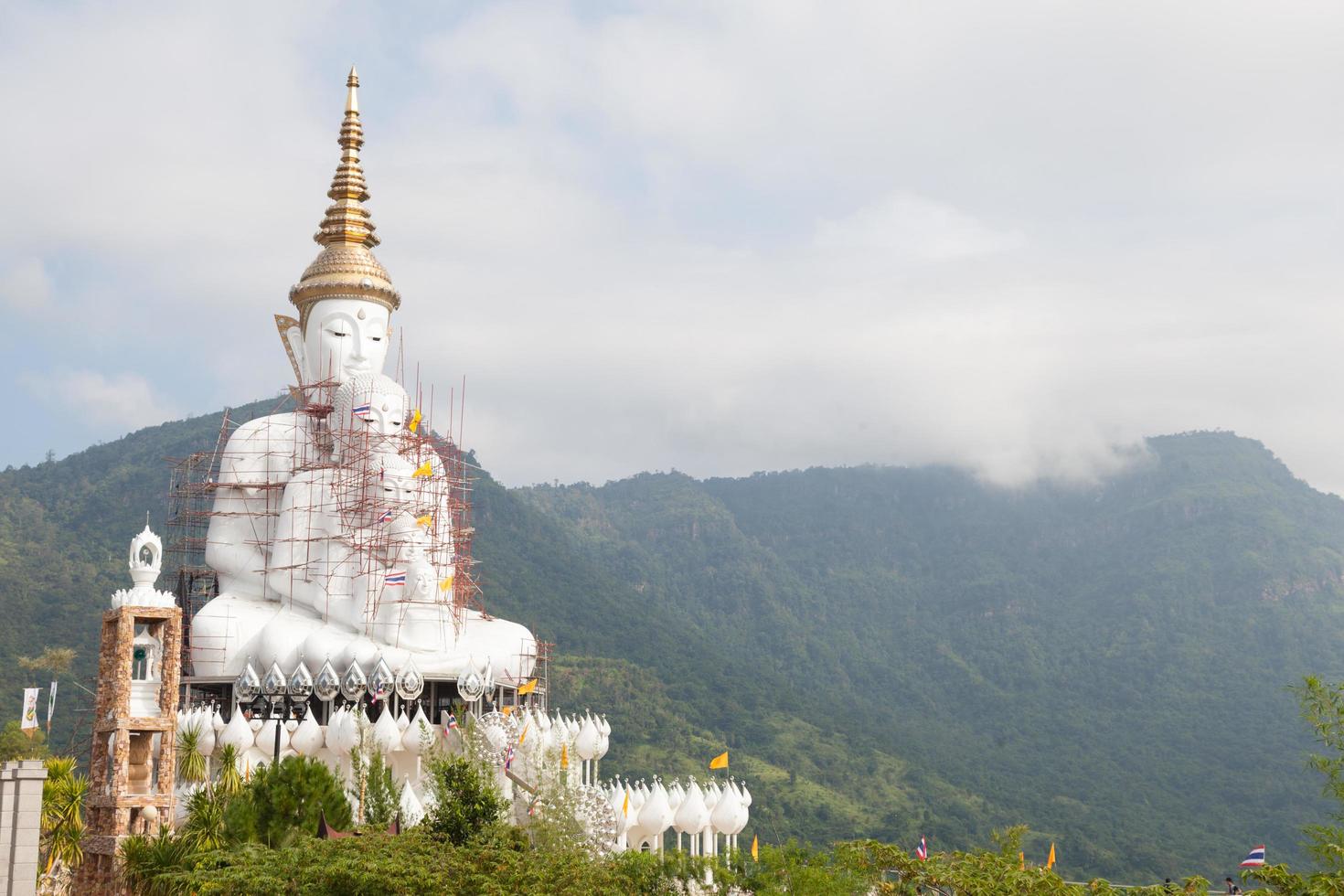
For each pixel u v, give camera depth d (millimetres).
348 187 71875
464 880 39062
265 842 44500
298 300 70500
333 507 64562
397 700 60562
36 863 40562
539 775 49938
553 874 40281
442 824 43438
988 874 45375
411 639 61188
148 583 50594
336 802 46250
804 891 42969
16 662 142000
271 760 57188
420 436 67375
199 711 57719
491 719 57531
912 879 45938
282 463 67625
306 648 60094
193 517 74875
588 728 63188
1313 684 41094
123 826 47094
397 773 59531
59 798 51344
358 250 71062
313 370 70125
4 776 40500
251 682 59406
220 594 66062
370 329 70000
